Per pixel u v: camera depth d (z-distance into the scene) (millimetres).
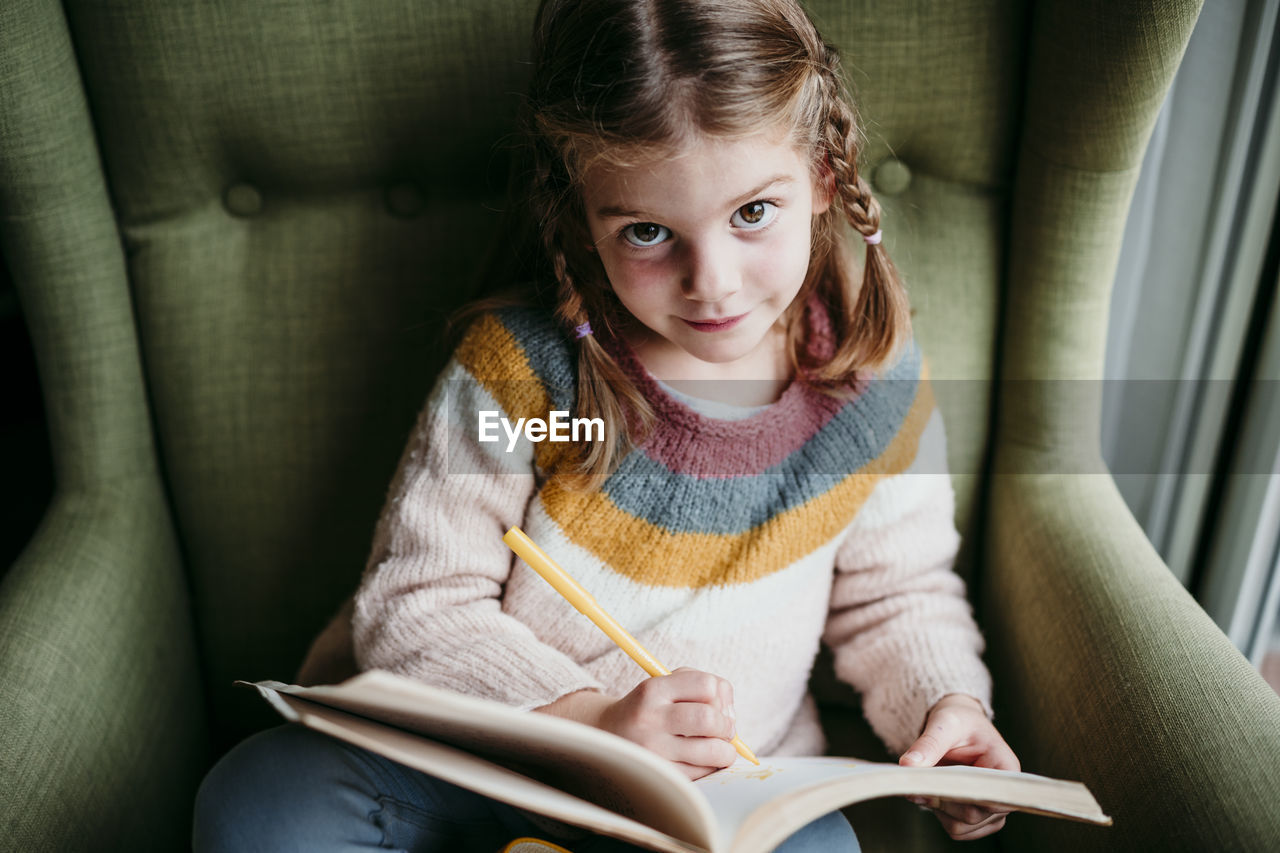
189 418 839
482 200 840
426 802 643
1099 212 774
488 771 524
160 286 821
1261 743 586
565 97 609
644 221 607
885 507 784
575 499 721
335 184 825
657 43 578
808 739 787
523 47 773
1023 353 835
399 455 853
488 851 669
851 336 750
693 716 600
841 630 806
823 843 611
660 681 618
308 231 832
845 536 789
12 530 1486
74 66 752
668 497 720
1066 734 687
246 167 814
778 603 742
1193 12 673
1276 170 833
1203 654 656
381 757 633
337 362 837
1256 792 562
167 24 744
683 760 606
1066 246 790
